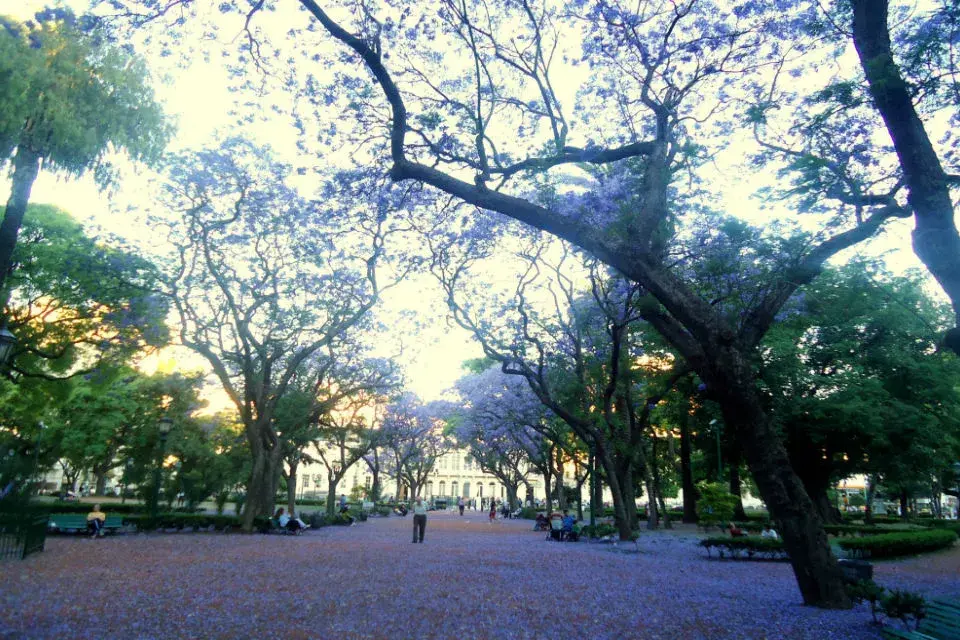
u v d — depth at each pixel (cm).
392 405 4325
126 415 3938
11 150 1453
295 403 2886
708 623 816
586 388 2553
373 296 2372
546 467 4447
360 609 866
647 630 772
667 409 3275
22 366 2506
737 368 904
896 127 812
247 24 1099
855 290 1462
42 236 2270
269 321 2459
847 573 995
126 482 3425
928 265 778
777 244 1074
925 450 2848
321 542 2078
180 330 2297
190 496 3259
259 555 1568
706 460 3953
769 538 1838
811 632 762
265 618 783
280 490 5547
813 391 2669
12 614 757
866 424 2466
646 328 2347
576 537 2519
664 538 2653
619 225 1029
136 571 1188
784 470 920
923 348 2755
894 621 831
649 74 1141
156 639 659
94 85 1527
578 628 780
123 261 2062
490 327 2380
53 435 3909
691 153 1110
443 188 995
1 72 1330
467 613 863
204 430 3719
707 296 1311
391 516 5228
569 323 2467
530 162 1091
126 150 1585
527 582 1202
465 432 4162
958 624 652
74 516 2100
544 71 1228
